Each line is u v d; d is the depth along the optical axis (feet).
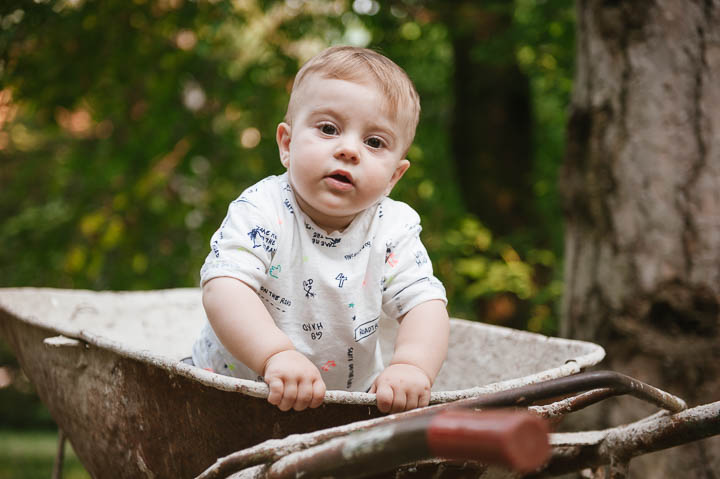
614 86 7.76
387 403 3.88
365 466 2.90
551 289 16.84
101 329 7.63
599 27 7.96
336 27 17.43
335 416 3.88
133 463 4.59
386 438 2.75
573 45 15.28
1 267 19.86
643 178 7.48
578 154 8.20
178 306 8.26
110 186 19.27
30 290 7.56
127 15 15.92
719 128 7.23
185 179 19.53
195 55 17.25
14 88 15.19
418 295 4.96
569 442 4.69
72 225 19.42
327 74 4.79
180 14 15.79
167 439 4.23
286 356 3.92
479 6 16.35
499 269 17.39
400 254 5.11
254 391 3.69
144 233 18.98
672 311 7.23
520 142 20.31
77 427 5.36
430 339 4.65
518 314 18.83
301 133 4.76
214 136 18.90
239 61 18.92
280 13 17.56
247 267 4.46
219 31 16.16
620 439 4.63
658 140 7.42
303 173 4.67
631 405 7.40
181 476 4.23
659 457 7.13
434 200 19.71
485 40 17.02
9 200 22.62
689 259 7.17
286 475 3.21
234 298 4.30
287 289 4.75
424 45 19.94
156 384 4.18
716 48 7.31
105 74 16.51
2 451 24.52
